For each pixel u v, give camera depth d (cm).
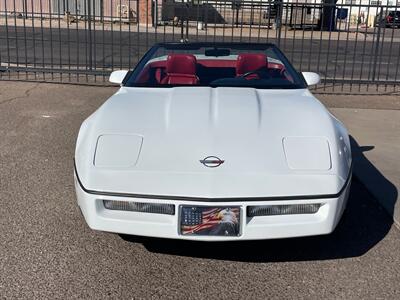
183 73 491
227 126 376
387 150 656
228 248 401
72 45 1764
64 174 545
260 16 1948
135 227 345
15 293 335
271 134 371
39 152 616
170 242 409
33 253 386
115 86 1038
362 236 421
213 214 337
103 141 369
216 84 480
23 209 459
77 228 427
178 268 371
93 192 347
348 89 1094
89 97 930
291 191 340
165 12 2580
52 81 1070
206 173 340
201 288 346
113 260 380
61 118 776
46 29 2245
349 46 2044
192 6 1938
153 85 479
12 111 812
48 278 354
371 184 532
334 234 424
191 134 367
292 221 343
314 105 425
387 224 444
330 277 360
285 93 455
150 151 356
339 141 381
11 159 589
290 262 381
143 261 380
